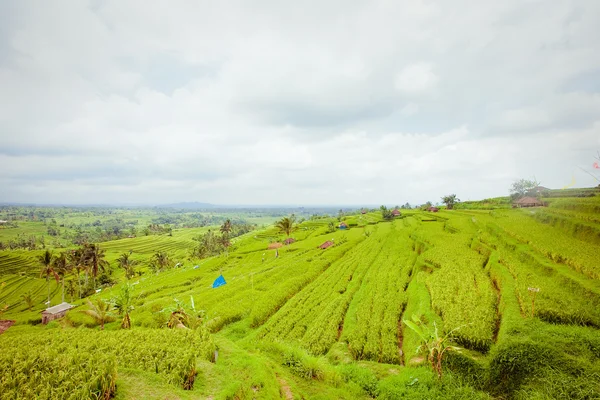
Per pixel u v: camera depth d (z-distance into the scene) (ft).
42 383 44.50
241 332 109.09
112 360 47.65
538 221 150.30
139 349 60.39
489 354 66.18
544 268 92.58
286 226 284.61
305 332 101.76
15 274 380.99
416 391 62.64
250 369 63.10
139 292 204.13
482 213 246.27
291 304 126.00
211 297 147.02
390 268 146.61
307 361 74.49
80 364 49.14
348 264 170.71
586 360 56.65
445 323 77.77
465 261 123.44
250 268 217.36
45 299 307.78
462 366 66.08
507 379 60.29
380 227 292.20
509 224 145.59
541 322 68.54
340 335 97.96
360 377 69.82
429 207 391.45
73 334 71.41
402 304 106.73
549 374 56.65
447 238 168.25
